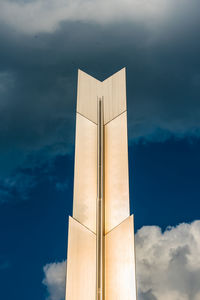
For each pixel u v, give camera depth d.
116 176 22.94
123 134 23.80
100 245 20.98
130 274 20.39
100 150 23.33
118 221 21.97
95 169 23.41
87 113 24.84
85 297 20.33
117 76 25.30
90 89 25.44
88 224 22.23
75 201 22.77
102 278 20.28
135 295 19.98
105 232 21.78
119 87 24.97
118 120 24.17
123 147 23.50
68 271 20.92
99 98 24.98
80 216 22.42
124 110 24.31
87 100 25.17
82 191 22.97
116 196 22.48
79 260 21.08
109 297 20.19
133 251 20.80
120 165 23.12
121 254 20.84
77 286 20.58
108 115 24.44
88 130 24.41
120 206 22.25
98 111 24.42
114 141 23.75
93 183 23.09
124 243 21.03
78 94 25.42
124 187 22.61
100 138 23.62
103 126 24.23
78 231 21.67
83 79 25.78
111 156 23.44
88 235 21.56
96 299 19.77
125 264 20.61
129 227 21.30
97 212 21.81
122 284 20.30
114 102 24.69
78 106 25.09
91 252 21.19
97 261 20.58
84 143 24.14
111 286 20.34
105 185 22.83
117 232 21.30
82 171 23.45
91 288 20.45
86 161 23.67
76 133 24.42
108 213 22.20
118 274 20.48
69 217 21.98
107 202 22.44
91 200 22.69
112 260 20.83
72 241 21.50
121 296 20.09
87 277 20.70
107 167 23.23
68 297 20.44
